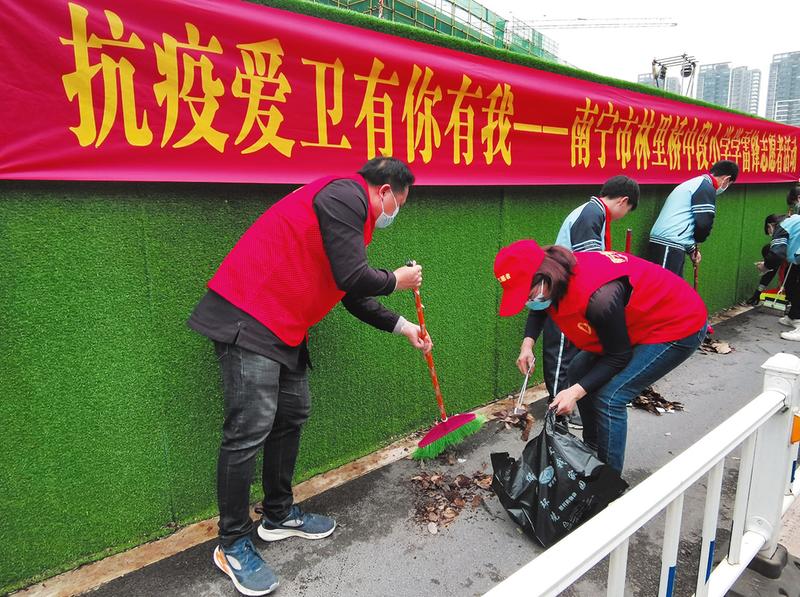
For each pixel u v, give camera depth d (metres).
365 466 2.83
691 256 4.80
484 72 2.93
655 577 2.09
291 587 1.99
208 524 2.32
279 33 2.10
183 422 2.22
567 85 3.53
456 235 3.21
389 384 3.00
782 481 2.02
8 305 1.77
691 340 2.17
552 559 0.99
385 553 2.19
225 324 1.84
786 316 5.99
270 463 2.15
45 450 1.91
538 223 3.75
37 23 1.60
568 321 2.12
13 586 1.91
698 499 2.62
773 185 7.27
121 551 2.13
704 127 5.20
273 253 1.84
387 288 1.96
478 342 3.51
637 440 3.23
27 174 1.64
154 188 2.01
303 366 2.13
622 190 3.04
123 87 1.78
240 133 2.06
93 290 1.93
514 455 2.96
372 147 2.50
